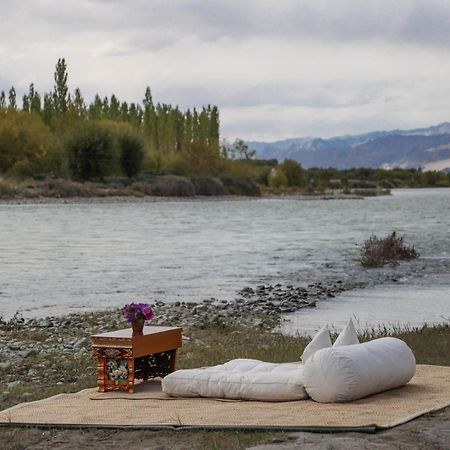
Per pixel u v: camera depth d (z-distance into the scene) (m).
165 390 11.07
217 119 182.38
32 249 44.16
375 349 10.56
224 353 15.53
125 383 11.53
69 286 29.11
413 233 56.94
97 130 129.50
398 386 10.91
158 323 20.67
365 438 8.56
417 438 8.50
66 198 114.81
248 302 24.97
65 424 9.63
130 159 134.00
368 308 23.55
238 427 9.11
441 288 28.12
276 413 9.69
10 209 91.31
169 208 101.19
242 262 37.66
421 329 17.86
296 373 10.62
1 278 31.30
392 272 33.19
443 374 11.99
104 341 11.59
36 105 159.62
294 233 57.84
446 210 99.56
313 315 22.34
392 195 188.50
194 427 9.22
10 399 11.89
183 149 161.25
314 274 32.91
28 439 9.27
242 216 83.06
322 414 9.50
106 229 60.91
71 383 13.23
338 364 10.02
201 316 22.02
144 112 172.62
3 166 127.19
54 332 19.39
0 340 18.11
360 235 55.47
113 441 9.05
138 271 33.91
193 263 37.12
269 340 17.97
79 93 150.50
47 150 129.88
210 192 145.75
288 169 189.12
